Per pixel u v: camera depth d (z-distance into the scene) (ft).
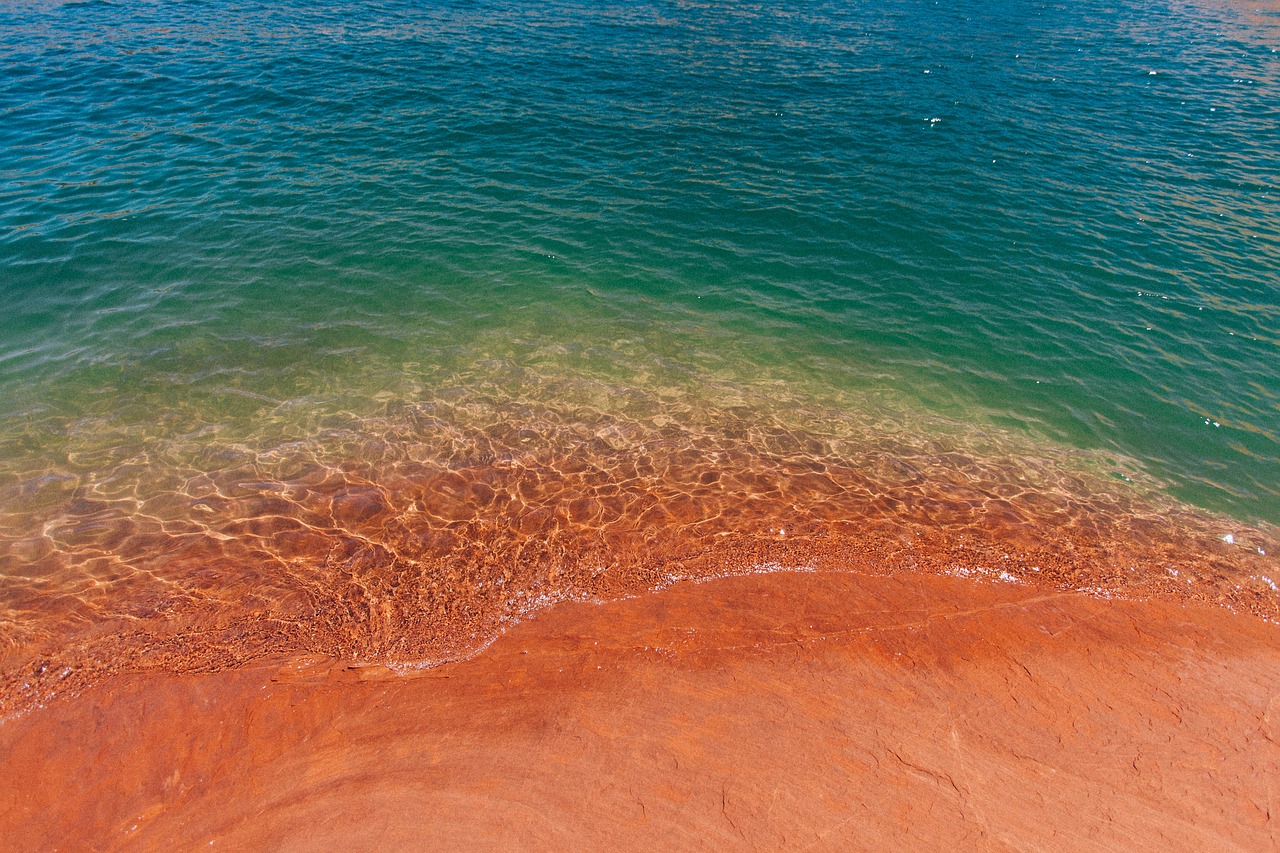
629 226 45.65
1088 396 33.76
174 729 17.38
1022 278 41.65
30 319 34.42
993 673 19.76
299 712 17.92
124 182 45.75
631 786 16.78
